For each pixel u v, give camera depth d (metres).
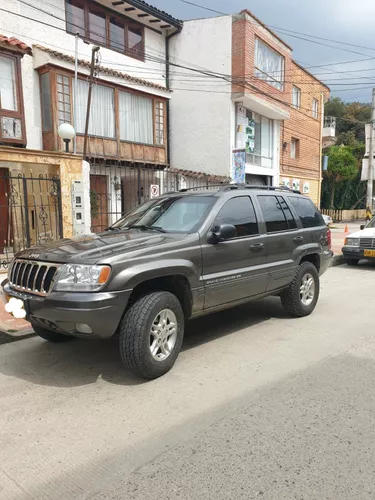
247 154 18.58
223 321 5.92
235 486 2.46
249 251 4.97
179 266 4.06
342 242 16.58
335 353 4.62
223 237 4.38
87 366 4.32
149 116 15.27
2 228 11.11
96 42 14.02
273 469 2.61
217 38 16.62
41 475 2.61
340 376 4.01
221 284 4.57
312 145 24.42
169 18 16.20
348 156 34.97
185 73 17.38
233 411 3.36
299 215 6.12
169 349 4.07
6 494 2.45
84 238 4.53
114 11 14.56
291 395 3.62
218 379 3.96
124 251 3.84
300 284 5.93
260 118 19.59
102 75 13.35
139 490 2.45
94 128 13.41
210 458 2.74
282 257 5.54
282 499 2.35
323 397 3.58
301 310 5.97
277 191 5.95
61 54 12.02
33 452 2.86
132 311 3.79
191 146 17.67
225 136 16.98
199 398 3.58
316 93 24.27
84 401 3.57
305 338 5.14
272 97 18.41
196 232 4.41
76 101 12.55
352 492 2.39
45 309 3.66
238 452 2.80
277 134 20.70
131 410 3.40
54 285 3.66
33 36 12.21
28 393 3.73
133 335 3.74
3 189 11.08
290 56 19.98
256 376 4.02
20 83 11.12
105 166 13.55
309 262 6.18
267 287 5.32
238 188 5.29
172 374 4.09
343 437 2.96
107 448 2.88
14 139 11.07
